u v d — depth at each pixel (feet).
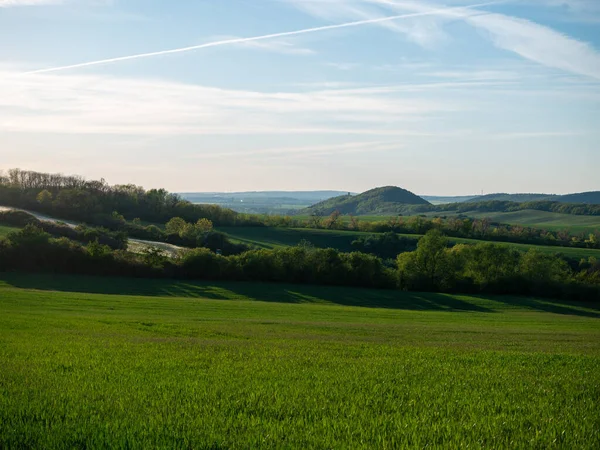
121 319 140.97
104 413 37.01
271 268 296.30
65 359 61.67
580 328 192.03
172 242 372.58
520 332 160.86
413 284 304.91
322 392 46.68
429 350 85.97
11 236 272.51
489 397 46.52
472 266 309.42
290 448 30.60
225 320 159.63
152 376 52.19
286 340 102.37
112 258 277.85
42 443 30.40
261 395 44.62
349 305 259.80
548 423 37.14
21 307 168.35
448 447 31.27
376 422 36.58
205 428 34.14
